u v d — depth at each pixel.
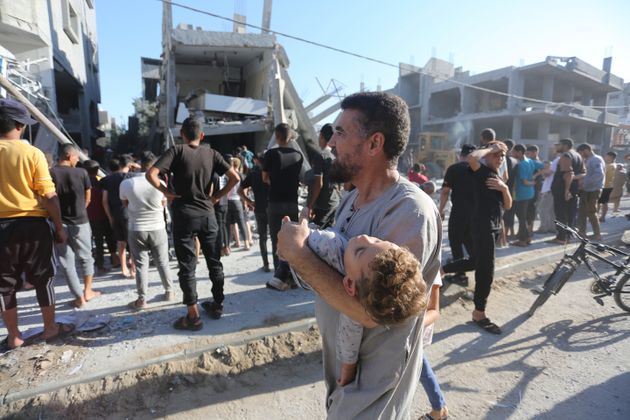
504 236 6.86
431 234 1.22
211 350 3.29
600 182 7.33
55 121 10.95
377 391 1.29
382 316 1.03
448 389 3.06
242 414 2.75
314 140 14.20
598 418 2.74
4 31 10.15
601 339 3.87
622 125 37.53
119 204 5.17
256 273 5.41
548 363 3.44
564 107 29.42
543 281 5.52
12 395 2.66
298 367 3.31
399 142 1.32
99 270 5.53
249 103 13.71
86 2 19.41
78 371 2.93
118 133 33.59
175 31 13.28
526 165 6.66
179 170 3.36
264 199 5.20
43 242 3.18
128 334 3.51
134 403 2.79
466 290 4.84
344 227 1.45
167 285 4.31
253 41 13.80
